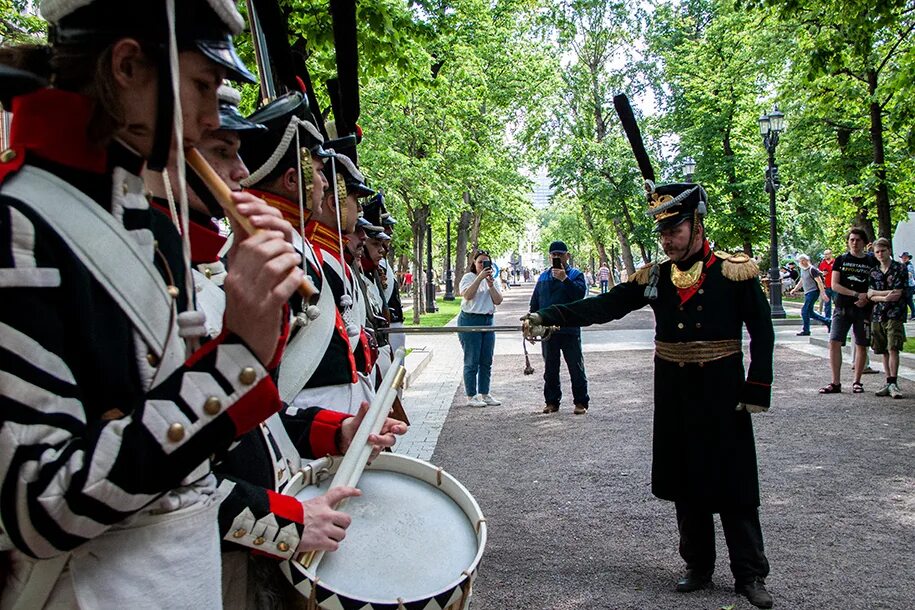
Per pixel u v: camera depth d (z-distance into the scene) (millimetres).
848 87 19125
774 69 21469
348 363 2588
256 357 1198
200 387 1160
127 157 1252
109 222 1215
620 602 4047
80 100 1211
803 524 5203
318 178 2412
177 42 1224
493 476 6656
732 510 3975
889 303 9633
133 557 1227
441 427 8695
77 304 1160
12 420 1069
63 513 1068
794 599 4039
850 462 6754
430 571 1787
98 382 1192
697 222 4090
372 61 9312
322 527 1678
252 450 1806
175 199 1638
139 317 1229
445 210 20641
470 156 24188
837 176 23688
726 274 4039
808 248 42906
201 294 1669
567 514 5578
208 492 1371
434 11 10812
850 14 11500
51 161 1196
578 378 9344
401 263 39781
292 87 2629
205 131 1291
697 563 4184
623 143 35719
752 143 30453
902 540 4871
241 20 1309
